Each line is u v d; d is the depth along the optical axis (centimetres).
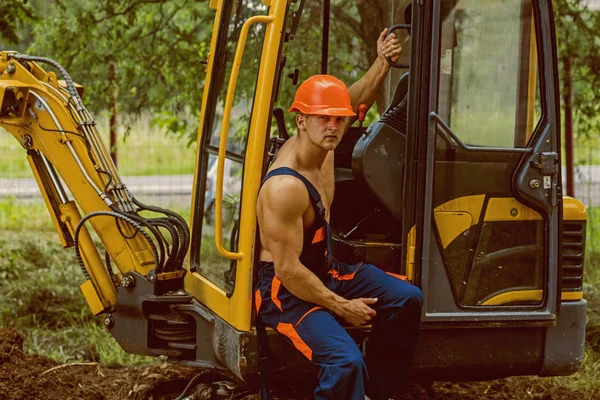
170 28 892
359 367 399
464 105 442
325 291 411
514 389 570
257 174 423
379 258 452
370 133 457
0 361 545
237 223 446
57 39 878
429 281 441
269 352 429
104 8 866
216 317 459
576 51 882
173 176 1451
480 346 457
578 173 1095
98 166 505
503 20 444
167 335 487
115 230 507
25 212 1174
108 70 901
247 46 456
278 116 503
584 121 965
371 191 456
